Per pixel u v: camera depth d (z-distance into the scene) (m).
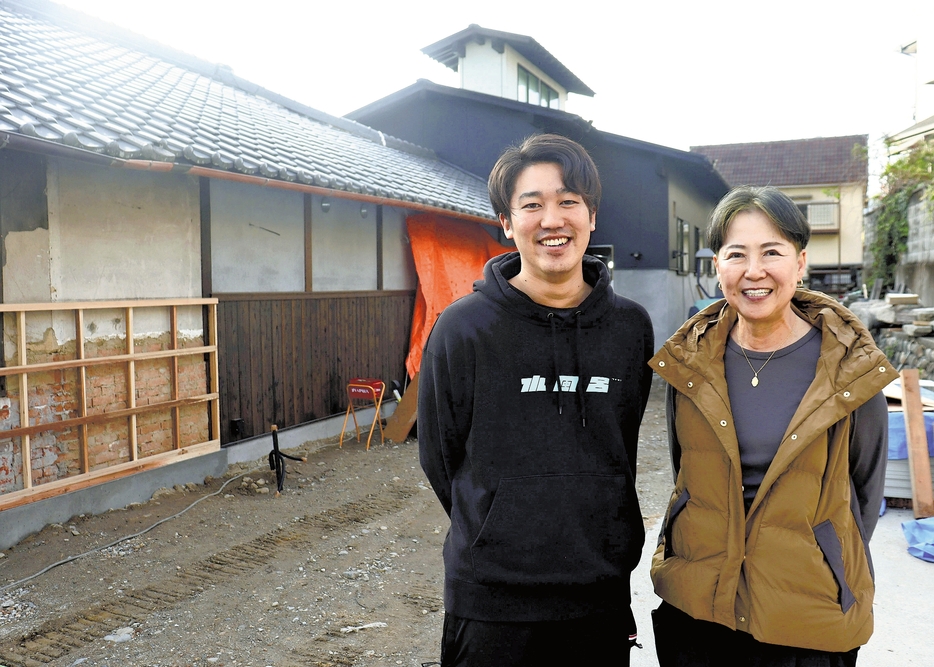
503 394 1.76
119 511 5.30
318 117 10.99
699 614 1.78
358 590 4.20
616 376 1.81
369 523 5.41
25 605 3.87
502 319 1.77
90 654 3.41
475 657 1.74
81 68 6.23
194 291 6.08
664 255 14.45
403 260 9.73
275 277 7.19
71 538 4.74
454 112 14.23
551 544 1.71
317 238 7.88
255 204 6.86
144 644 3.51
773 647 1.72
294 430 7.46
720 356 1.79
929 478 4.36
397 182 8.46
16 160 4.55
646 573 3.71
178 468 5.91
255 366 6.89
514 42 15.59
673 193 15.09
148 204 5.59
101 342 5.22
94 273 5.14
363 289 8.77
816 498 1.67
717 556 1.77
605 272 1.83
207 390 6.25
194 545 4.81
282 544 4.91
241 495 5.92
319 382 7.92
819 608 1.64
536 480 1.73
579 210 1.74
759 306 1.71
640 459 7.23
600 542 1.75
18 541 4.62
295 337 7.49
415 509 5.78
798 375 1.73
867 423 1.69
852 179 28.92
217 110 7.50
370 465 7.09
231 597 4.06
